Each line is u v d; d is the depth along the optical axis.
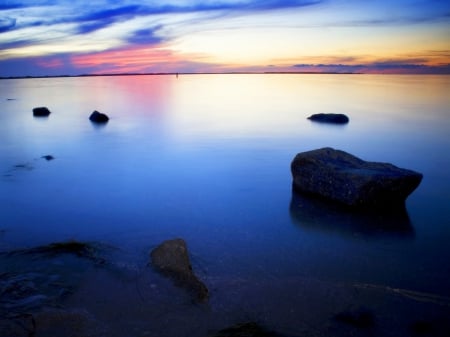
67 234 6.65
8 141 16.45
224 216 7.66
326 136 17.53
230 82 92.12
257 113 26.34
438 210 7.95
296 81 95.56
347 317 4.26
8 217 7.46
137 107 31.03
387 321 4.21
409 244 6.42
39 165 11.98
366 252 6.11
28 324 3.97
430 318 4.29
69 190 9.31
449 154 13.72
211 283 4.99
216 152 13.95
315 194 8.66
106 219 7.43
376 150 14.58
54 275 5.03
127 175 10.77
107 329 3.95
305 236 6.71
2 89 65.06
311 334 3.96
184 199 8.70
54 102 36.28
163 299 4.50
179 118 23.97
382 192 7.73
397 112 26.38
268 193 9.10
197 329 3.99
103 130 19.42
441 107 29.28
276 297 4.65
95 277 4.98
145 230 6.90
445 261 5.84
